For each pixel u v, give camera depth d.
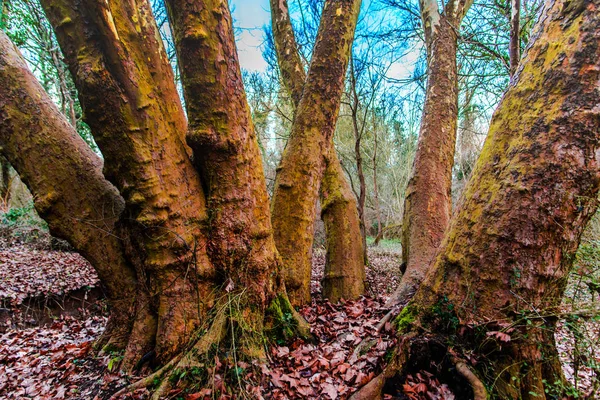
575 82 1.82
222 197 2.64
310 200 4.05
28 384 2.58
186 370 2.25
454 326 2.16
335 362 2.56
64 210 2.66
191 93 2.40
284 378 2.38
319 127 4.21
